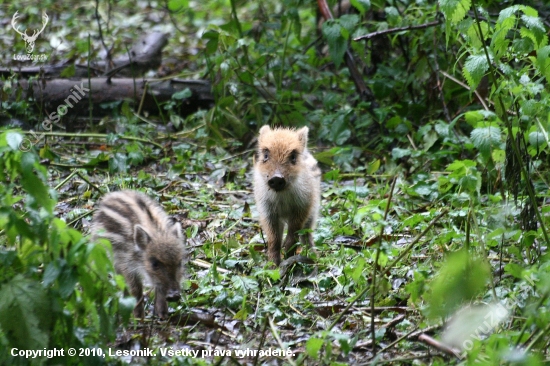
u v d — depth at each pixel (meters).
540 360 6.70
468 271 6.21
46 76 18.50
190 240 12.26
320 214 13.66
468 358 7.18
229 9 27.52
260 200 12.30
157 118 18.48
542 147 9.62
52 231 6.92
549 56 9.20
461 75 15.75
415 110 16.59
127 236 10.21
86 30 23.59
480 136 9.97
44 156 14.77
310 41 21.16
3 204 7.02
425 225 11.55
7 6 25.58
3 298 6.76
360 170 15.97
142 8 27.02
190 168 15.93
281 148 12.23
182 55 22.33
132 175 15.57
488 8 15.59
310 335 9.11
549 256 8.41
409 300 9.49
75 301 7.22
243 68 17.34
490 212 9.89
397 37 17.11
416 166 15.27
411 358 8.09
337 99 17.42
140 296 10.36
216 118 17.09
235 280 10.05
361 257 9.55
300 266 10.76
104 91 18.12
